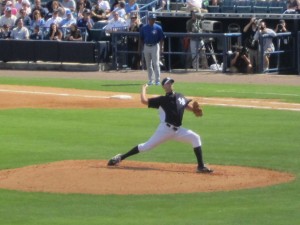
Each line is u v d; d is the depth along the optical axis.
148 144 35.59
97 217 28.45
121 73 79.44
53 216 28.70
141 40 69.12
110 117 52.97
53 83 72.06
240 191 32.19
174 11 83.81
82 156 39.75
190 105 35.59
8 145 42.97
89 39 83.88
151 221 27.78
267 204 30.09
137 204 30.16
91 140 44.44
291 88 66.81
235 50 78.50
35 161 38.50
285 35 77.25
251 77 74.25
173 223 27.41
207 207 29.69
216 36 77.25
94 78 75.62
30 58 84.56
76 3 92.06
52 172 35.25
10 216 28.75
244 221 27.58
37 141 44.22
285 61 78.50
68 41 82.81
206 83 70.50
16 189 32.69
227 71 77.81
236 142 43.59
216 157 39.34
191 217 28.27
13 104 59.44
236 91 65.12
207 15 80.81
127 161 38.06
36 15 86.38
